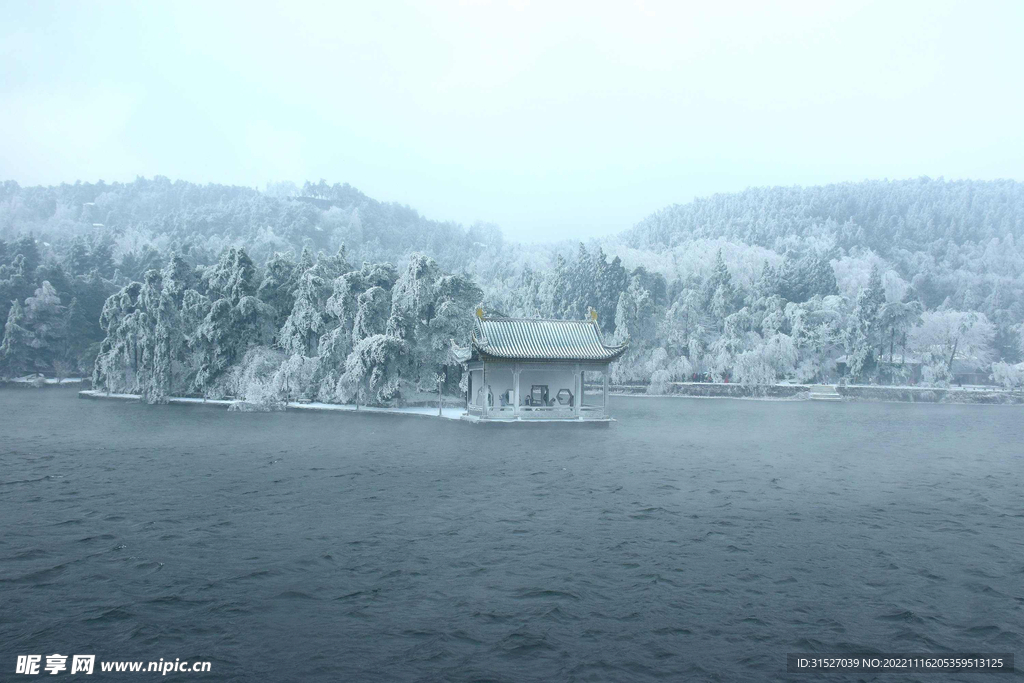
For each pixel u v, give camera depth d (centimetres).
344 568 2466
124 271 17900
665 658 1794
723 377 14388
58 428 6925
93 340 14462
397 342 8412
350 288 9512
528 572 2439
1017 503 3706
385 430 6862
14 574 2355
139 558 2550
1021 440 6894
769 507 3544
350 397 8656
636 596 2217
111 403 10094
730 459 5331
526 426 6925
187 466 4634
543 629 1959
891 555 2688
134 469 4500
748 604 2159
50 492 3728
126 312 11300
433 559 2580
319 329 9544
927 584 2356
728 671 1727
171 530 2945
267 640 1875
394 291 9038
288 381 9088
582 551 2702
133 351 10956
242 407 8850
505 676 1694
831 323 14800
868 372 14075
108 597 2159
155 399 9894
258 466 4656
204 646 1834
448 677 1686
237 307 9862
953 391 13075
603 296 16512
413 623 1994
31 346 13262
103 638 1872
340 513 3303
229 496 3662
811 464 5109
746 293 16912
